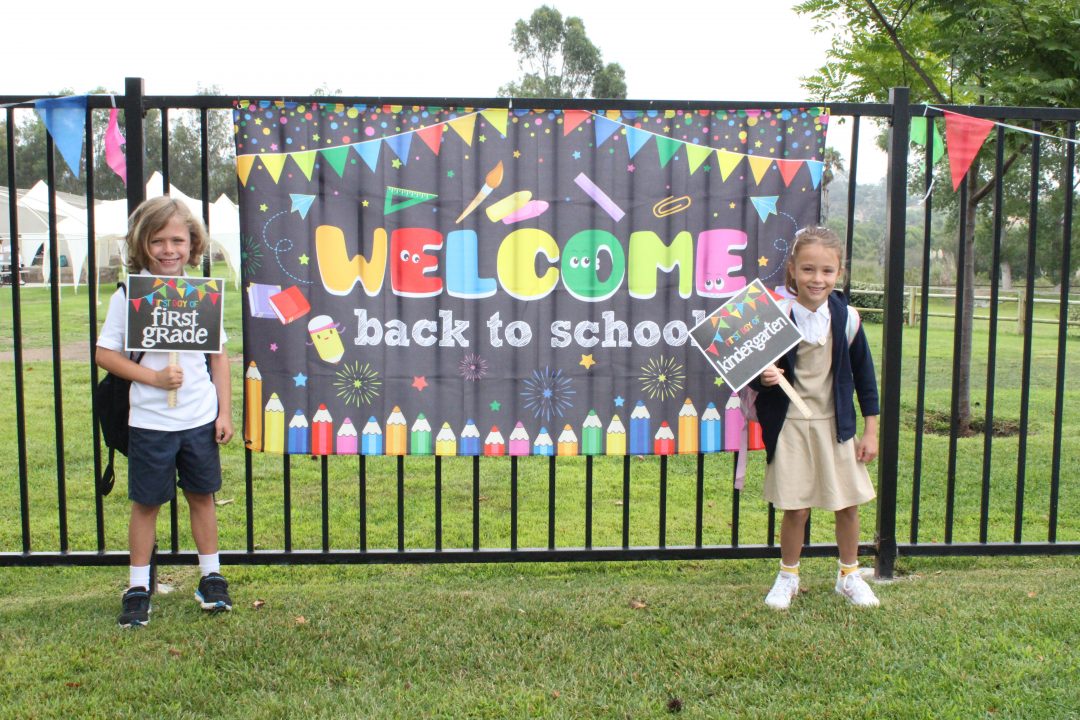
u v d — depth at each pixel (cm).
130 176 361
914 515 405
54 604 364
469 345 377
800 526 355
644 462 662
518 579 411
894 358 389
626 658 306
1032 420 798
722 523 515
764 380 342
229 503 544
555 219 374
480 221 372
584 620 340
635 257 378
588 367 381
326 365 374
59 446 378
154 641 319
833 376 348
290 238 368
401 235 371
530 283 376
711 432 387
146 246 334
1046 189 1519
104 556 377
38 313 1719
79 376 993
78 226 2241
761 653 309
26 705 272
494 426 381
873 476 597
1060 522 505
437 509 386
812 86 741
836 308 349
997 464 639
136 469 334
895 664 300
